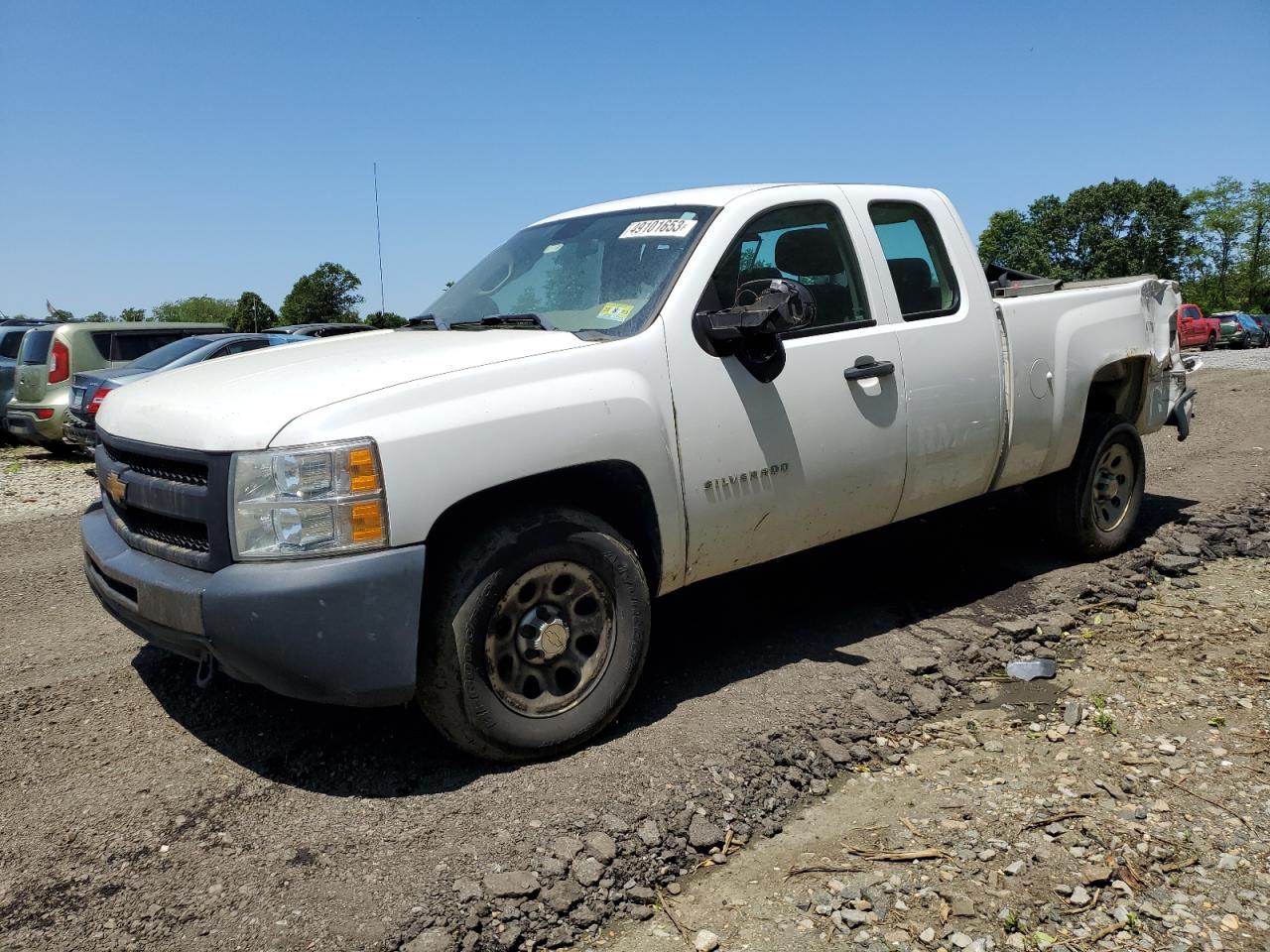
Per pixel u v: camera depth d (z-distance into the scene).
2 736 3.69
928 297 4.66
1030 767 3.50
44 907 2.66
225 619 2.98
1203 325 38.81
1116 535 5.59
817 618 4.75
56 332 12.36
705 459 3.69
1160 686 4.13
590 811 3.05
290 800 3.17
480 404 3.19
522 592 3.32
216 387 3.43
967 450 4.62
